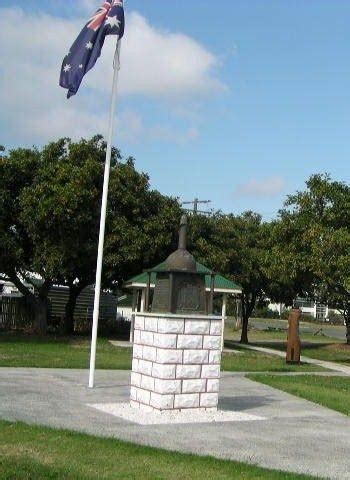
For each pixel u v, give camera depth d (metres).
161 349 10.14
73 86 12.40
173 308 10.30
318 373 19.47
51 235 26.86
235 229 35.75
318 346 35.47
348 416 11.50
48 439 7.67
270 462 7.61
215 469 6.90
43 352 20.19
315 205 26.94
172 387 10.21
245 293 37.22
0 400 10.52
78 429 8.58
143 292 27.33
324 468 7.52
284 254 26.80
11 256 27.61
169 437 8.56
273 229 27.52
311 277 27.39
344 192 26.81
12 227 28.59
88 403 10.81
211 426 9.54
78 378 14.09
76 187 25.73
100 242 12.82
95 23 12.52
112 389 12.63
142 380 10.55
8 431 7.96
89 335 31.41
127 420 9.55
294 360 22.58
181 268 10.34
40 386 12.48
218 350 10.64
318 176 27.11
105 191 12.87
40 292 30.14
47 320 33.06
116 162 29.02
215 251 30.58
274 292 36.38
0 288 40.97
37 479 5.93
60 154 28.55
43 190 26.19
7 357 17.69
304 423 10.42
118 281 31.44
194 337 10.41
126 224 27.19
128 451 7.38
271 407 11.90
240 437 8.91
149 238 27.52
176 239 29.25
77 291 31.84
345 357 28.28
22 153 27.83
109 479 6.20
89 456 7.03
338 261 23.80
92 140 28.47
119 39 12.91
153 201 28.95
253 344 36.16
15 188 28.02
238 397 12.90
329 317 88.25
